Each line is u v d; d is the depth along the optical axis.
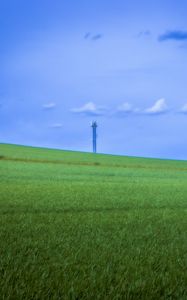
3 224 13.17
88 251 9.20
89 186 30.77
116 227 13.21
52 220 14.41
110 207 19.20
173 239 11.31
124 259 8.52
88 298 6.11
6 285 6.43
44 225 13.12
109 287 6.63
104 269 7.64
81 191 26.70
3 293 6.11
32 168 49.25
